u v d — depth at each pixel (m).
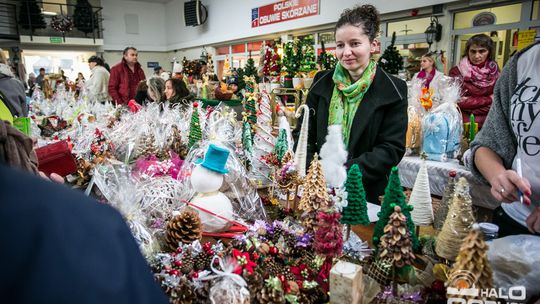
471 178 1.94
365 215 0.99
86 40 13.98
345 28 1.41
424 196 0.98
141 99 4.00
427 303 0.75
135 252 0.38
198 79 6.48
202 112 2.19
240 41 11.34
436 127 2.23
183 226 0.99
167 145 1.86
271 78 3.77
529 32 4.63
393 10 6.30
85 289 0.31
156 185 1.25
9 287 0.30
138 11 15.19
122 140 1.78
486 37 2.70
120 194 1.01
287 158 1.38
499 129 1.08
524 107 0.99
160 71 7.48
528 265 0.72
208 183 1.09
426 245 0.95
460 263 0.63
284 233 0.97
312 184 0.96
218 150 1.09
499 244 0.78
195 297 0.72
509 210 1.11
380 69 1.54
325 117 1.58
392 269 0.78
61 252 0.32
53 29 13.91
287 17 9.02
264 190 1.55
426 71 3.34
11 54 13.02
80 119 2.66
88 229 0.35
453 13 5.55
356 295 0.73
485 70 2.68
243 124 1.77
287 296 0.74
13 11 13.05
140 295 0.36
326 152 1.04
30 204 0.33
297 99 3.00
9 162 0.86
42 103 4.15
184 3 13.24
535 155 0.98
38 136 2.58
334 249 0.81
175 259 0.84
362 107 1.49
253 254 0.84
